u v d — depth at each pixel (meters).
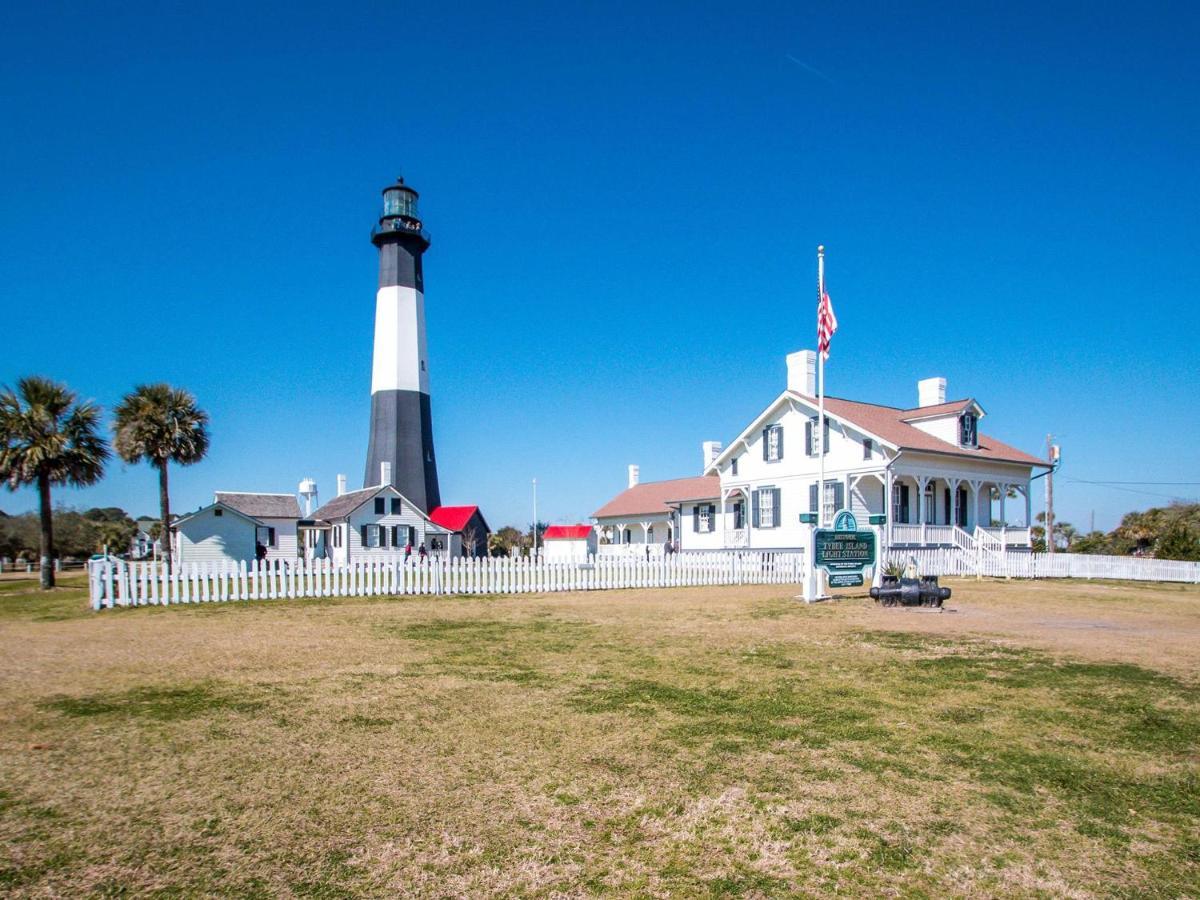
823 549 18.23
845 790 5.20
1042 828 4.61
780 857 4.23
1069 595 20.47
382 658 10.12
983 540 33.44
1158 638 11.76
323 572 19.95
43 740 6.32
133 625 14.30
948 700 7.62
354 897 3.80
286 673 9.09
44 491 27.80
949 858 4.23
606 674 8.95
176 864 4.13
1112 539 54.16
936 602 16.48
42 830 4.55
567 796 5.09
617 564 23.00
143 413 36.28
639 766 5.67
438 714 7.12
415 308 55.97
